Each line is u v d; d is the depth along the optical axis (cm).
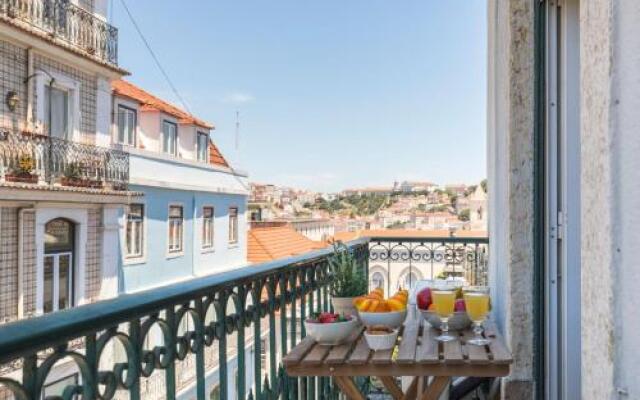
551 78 260
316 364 200
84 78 1261
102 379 106
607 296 118
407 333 233
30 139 1073
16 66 1065
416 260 539
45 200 1083
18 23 1026
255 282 197
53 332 88
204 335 151
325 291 290
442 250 536
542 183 260
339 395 323
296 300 245
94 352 103
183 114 1884
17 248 1045
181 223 1661
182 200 1659
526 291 259
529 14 263
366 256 474
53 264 1146
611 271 117
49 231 1135
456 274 530
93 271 1266
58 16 1152
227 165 2058
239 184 2066
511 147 263
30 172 1075
